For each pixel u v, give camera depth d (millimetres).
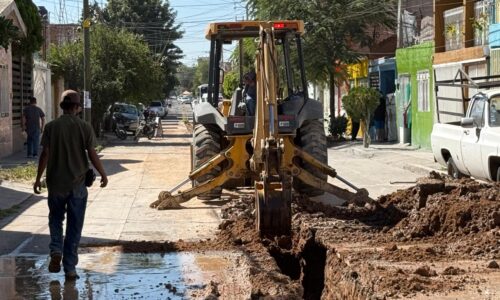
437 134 20328
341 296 10461
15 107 35500
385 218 14641
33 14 33969
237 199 17719
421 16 45469
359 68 49719
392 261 10898
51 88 49594
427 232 12781
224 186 19578
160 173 25547
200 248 12648
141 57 50000
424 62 35781
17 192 20141
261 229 12852
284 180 12898
